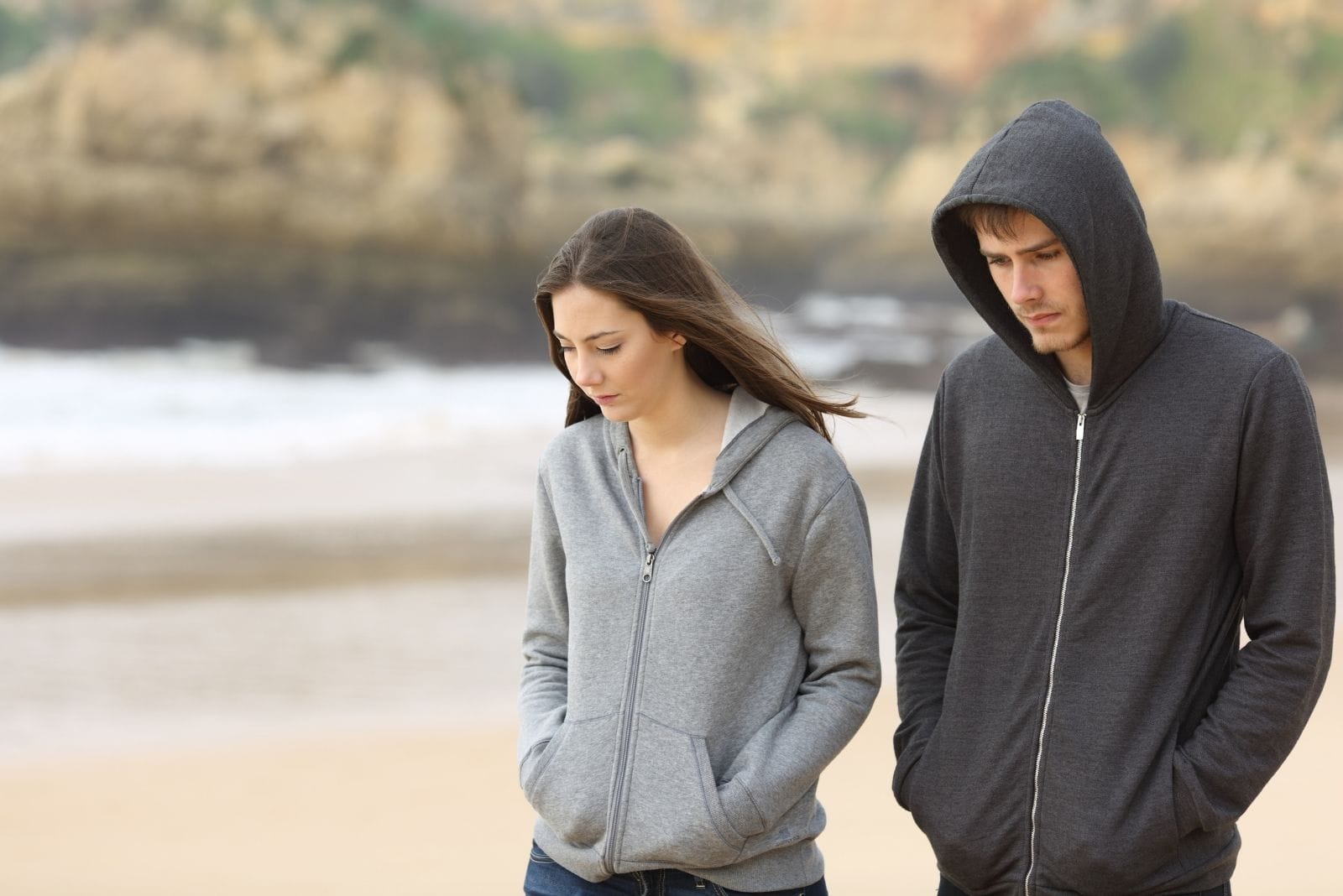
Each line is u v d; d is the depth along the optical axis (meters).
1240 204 86.88
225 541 20.30
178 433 37.34
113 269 59.31
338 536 20.77
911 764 4.07
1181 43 100.88
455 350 64.56
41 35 84.88
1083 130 3.63
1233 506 3.72
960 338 74.81
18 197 58.94
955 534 4.20
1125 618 3.73
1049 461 3.86
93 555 18.98
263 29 64.38
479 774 9.63
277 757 10.01
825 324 80.12
